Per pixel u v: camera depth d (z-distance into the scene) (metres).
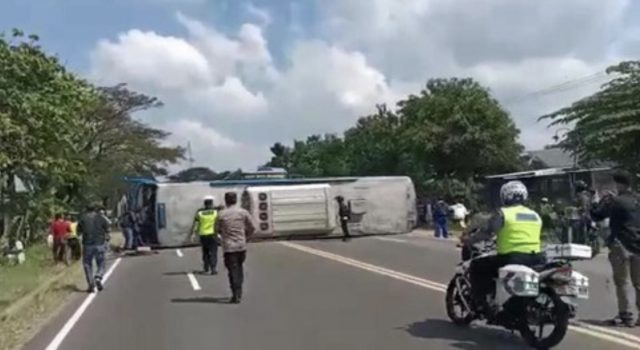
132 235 33.06
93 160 55.62
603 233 19.89
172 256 29.67
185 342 10.74
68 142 32.75
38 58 29.52
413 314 12.66
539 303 9.68
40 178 34.59
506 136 52.06
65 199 39.53
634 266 11.09
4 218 32.38
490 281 10.44
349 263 22.52
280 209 37.84
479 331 11.05
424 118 53.34
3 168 29.48
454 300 11.54
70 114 32.22
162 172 65.94
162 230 35.75
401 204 40.66
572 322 11.47
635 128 31.92
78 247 26.52
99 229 17.45
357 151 66.38
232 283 14.66
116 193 60.12
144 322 12.58
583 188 24.89
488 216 11.02
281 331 11.39
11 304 14.98
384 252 26.88
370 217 39.97
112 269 23.50
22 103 28.12
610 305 13.15
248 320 12.48
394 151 57.53
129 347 10.50
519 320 9.93
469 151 51.53
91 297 16.30
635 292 11.70
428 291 15.54
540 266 9.89
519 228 10.10
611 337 10.31
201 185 36.62
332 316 12.66
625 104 32.94
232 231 14.68
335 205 38.97
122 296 16.27
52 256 28.14
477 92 53.09
